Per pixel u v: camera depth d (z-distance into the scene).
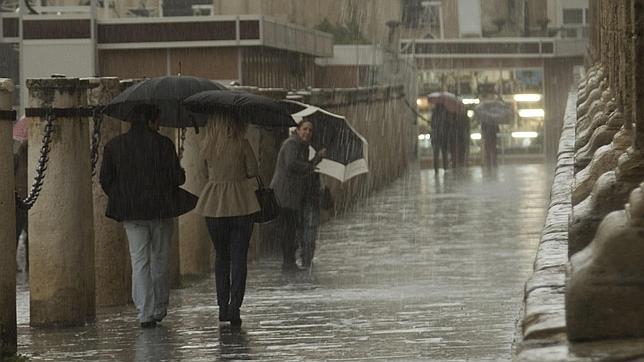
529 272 33.16
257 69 74.31
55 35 70.56
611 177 11.42
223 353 20.91
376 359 19.20
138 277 24.95
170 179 25.12
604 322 9.50
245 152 25.39
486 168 101.44
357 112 65.38
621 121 18.31
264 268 37.97
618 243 9.48
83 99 25.88
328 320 24.80
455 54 119.94
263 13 104.25
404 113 97.19
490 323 23.16
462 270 34.38
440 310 25.62
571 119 35.97
